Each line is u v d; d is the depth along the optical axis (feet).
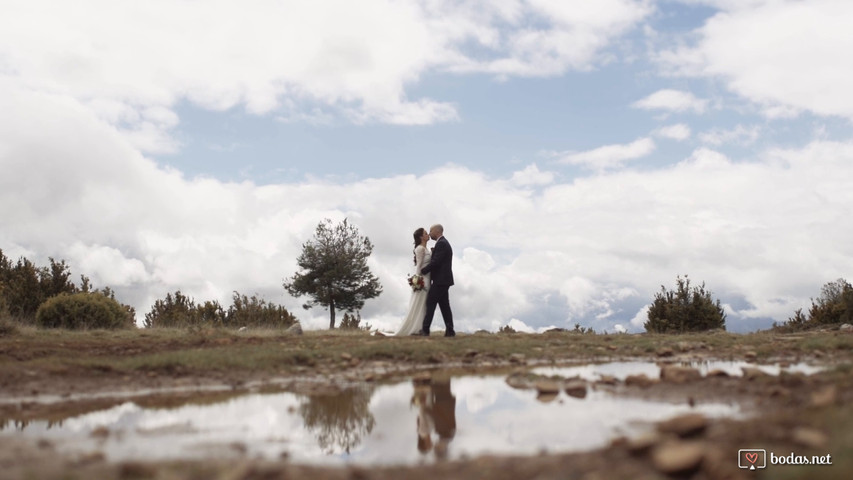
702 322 62.13
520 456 12.84
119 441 15.26
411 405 20.59
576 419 17.08
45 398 20.89
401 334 48.96
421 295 49.44
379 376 27.20
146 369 25.58
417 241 49.96
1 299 50.01
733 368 27.96
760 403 16.84
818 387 17.54
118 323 53.42
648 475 10.34
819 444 10.78
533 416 17.74
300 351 31.37
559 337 46.83
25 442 14.87
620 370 28.35
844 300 61.00
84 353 30.37
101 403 20.43
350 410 19.83
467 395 22.26
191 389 23.20
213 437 15.88
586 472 10.88
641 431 15.30
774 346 35.42
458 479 11.09
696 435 12.44
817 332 50.03
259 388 23.90
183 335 45.83
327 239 131.23
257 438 15.90
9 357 27.27
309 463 13.38
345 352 32.45
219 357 28.17
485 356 33.53
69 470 11.73
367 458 13.98
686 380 20.99
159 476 11.11
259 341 40.45
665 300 64.75
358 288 130.72
